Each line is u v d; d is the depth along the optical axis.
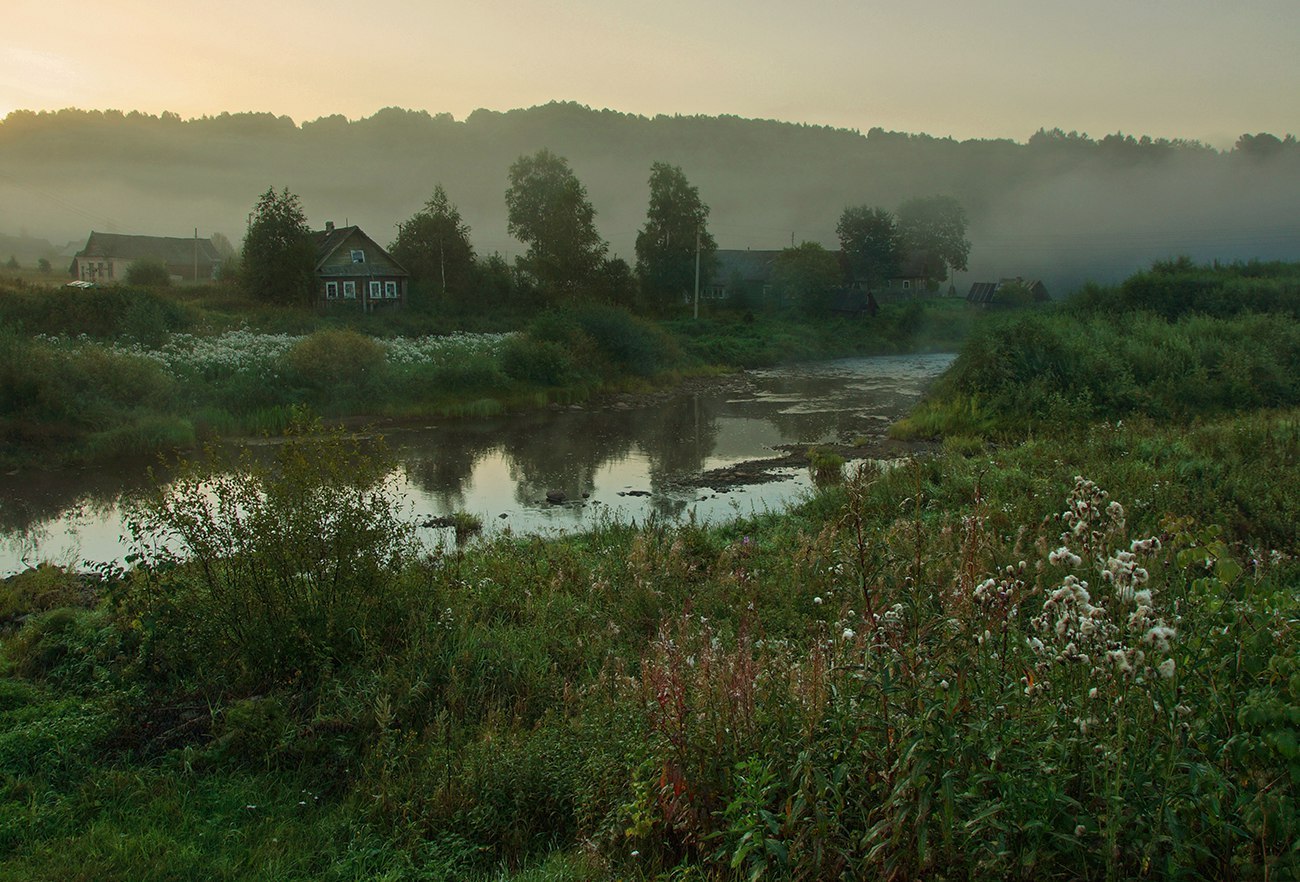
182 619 6.81
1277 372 22.83
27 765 5.52
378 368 27.72
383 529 7.52
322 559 7.10
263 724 5.81
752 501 15.96
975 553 5.24
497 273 56.84
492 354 33.25
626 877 4.01
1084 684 3.51
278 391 25.23
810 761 3.64
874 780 3.57
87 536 13.80
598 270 57.62
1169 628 3.16
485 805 4.84
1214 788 3.07
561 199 57.44
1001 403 22.44
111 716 6.03
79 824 4.96
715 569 9.59
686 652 5.32
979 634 3.93
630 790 4.52
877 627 3.96
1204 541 4.20
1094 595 5.15
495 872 4.36
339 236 51.31
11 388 20.50
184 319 36.41
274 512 7.09
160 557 7.17
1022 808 3.09
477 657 6.76
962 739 3.28
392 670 6.40
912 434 22.44
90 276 76.38
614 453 21.42
